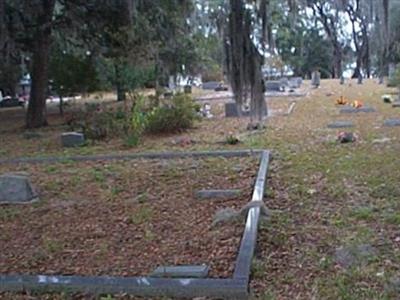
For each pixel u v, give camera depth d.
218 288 3.24
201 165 7.46
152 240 4.35
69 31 14.59
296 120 11.97
